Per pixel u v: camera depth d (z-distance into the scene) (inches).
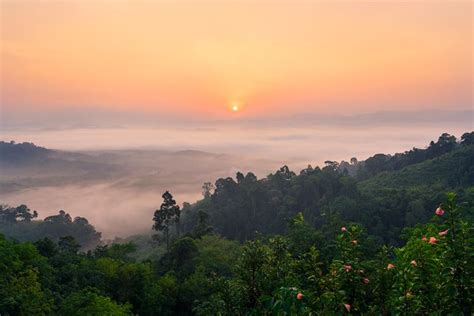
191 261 1899.6
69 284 1278.3
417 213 2888.8
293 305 239.8
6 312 892.6
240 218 3863.2
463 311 207.2
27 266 1146.0
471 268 210.2
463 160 3863.2
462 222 219.6
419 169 4119.1
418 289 229.3
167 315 1469.0
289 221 716.7
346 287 256.4
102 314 951.0
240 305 354.9
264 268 362.6
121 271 1483.8
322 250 576.1
